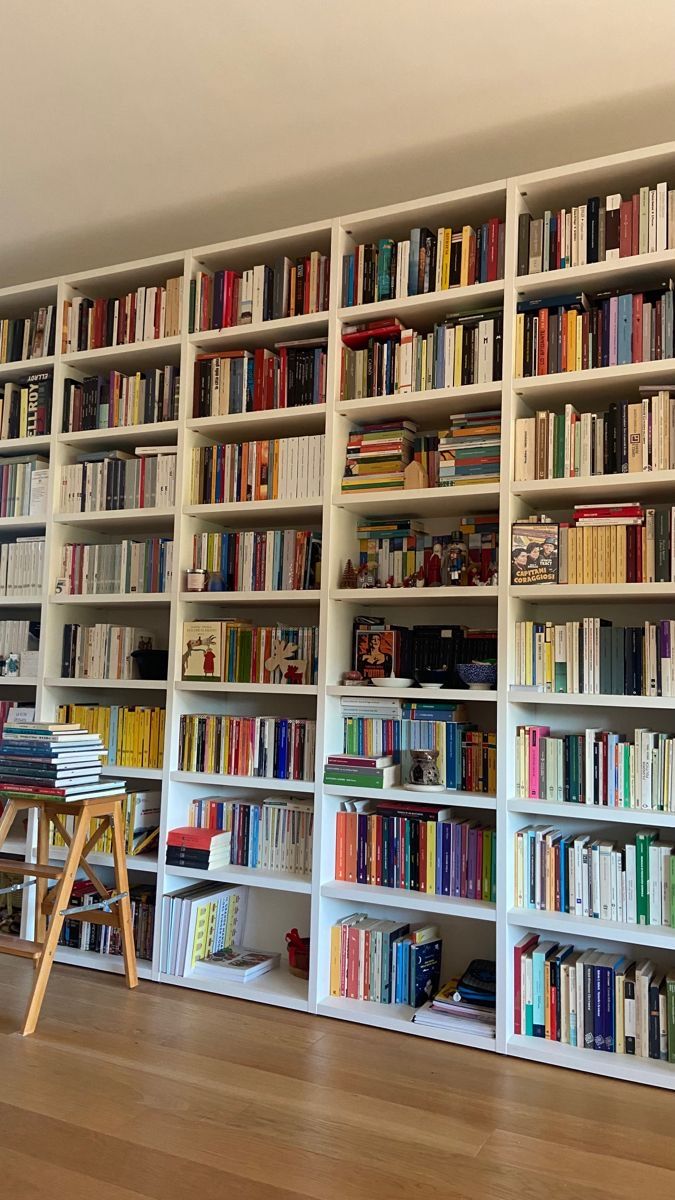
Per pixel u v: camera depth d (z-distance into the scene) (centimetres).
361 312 325
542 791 288
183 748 348
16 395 409
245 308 352
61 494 388
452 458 309
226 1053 267
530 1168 206
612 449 284
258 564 343
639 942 260
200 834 336
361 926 312
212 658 346
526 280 297
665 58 261
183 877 345
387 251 326
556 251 296
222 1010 304
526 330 300
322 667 318
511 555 292
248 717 346
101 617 407
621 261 283
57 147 318
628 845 274
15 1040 271
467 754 303
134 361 389
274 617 376
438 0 243
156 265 369
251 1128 221
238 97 288
